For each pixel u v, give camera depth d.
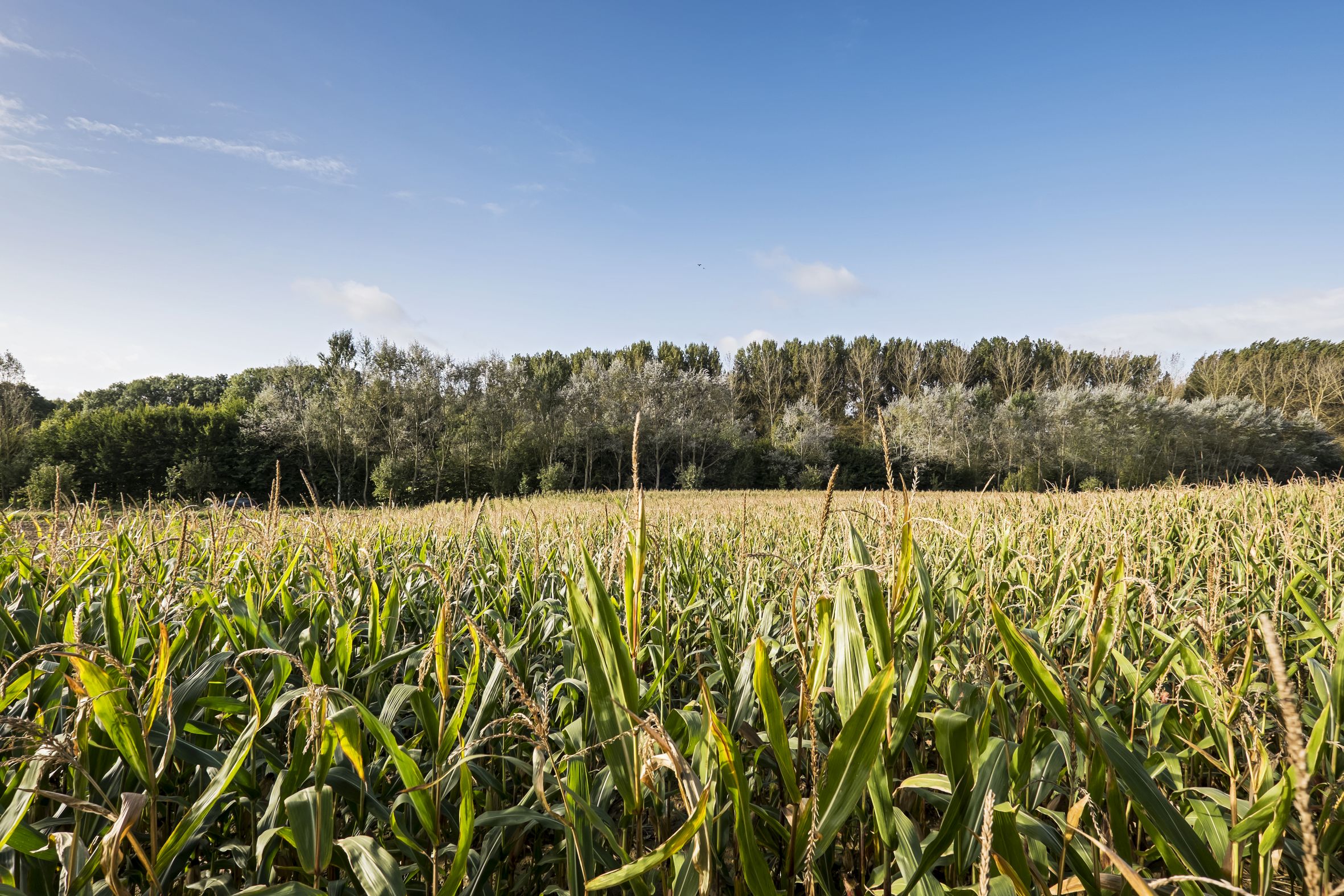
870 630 1.61
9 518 4.60
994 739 1.65
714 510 12.23
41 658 2.34
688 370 73.38
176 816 2.17
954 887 1.77
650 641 3.00
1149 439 47.91
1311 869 0.87
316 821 1.64
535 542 3.58
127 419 37.12
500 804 2.40
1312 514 6.01
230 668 2.53
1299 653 2.96
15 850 1.52
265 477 39.94
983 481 49.41
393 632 2.79
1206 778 2.50
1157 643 2.69
